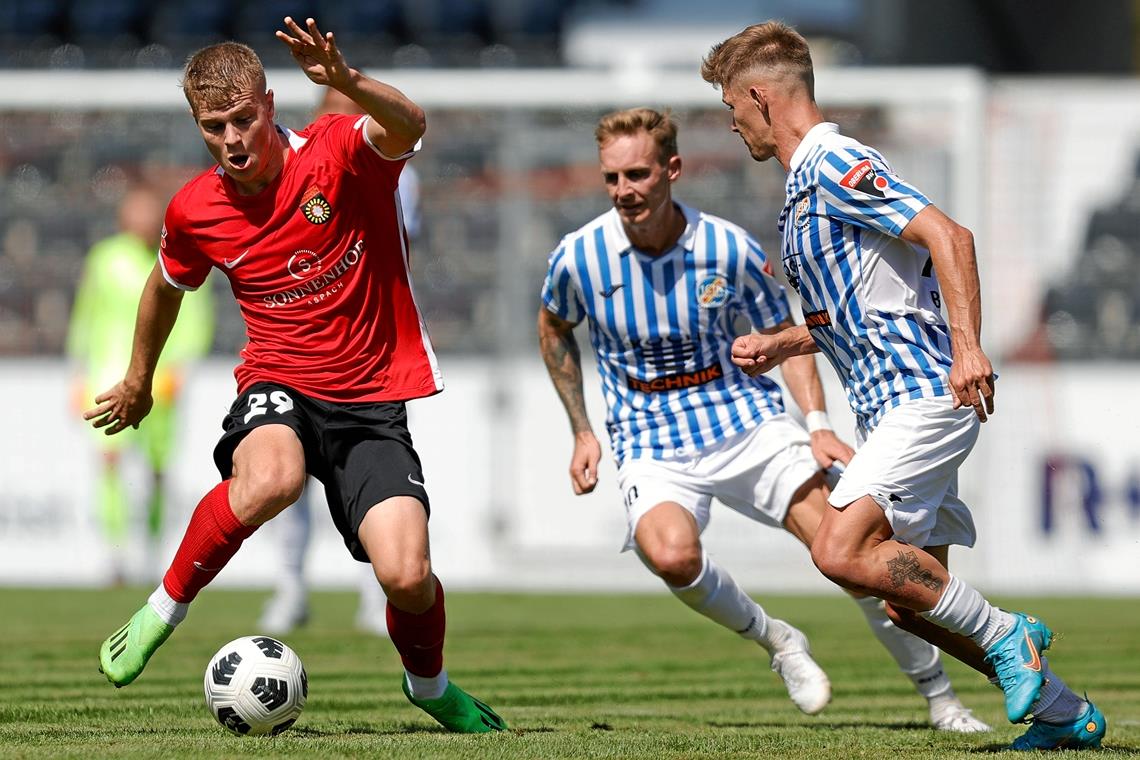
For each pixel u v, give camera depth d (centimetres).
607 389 1928
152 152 4259
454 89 4122
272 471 1452
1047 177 4144
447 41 6544
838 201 1420
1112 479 4022
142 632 1509
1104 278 4112
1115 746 1477
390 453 1503
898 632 1722
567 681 2295
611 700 2053
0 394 4062
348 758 1282
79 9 6575
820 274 1460
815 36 7088
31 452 4044
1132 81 6272
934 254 1359
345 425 1524
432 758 1285
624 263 1855
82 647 2667
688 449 1878
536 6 6631
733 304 1873
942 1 6394
